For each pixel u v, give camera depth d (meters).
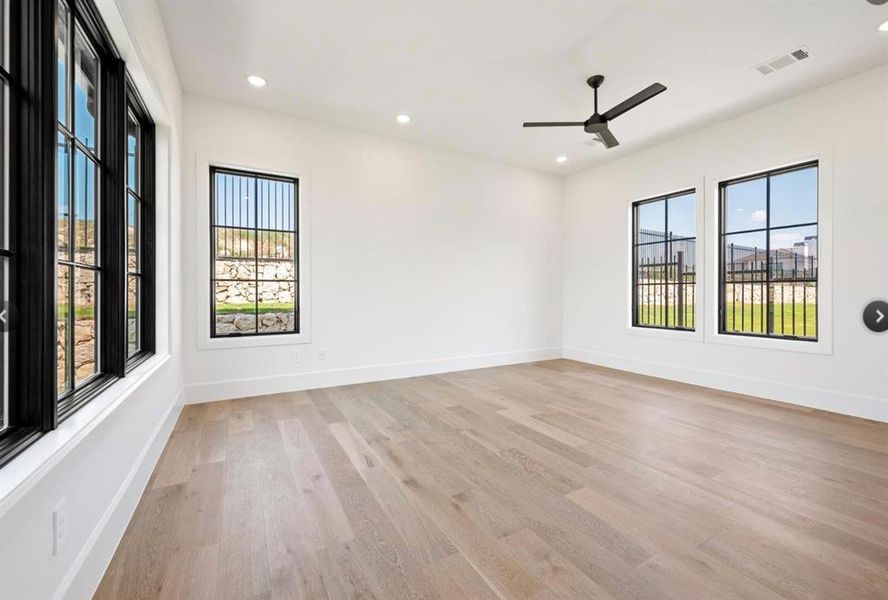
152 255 2.75
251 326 3.91
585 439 2.78
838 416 3.27
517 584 1.40
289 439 2.76
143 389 2.07
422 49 2.95
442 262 5.00
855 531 1.71
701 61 3.07
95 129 1.93
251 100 3.70
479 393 4.01
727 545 1.62
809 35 2.75
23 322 1.20
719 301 4.24
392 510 1.88
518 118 4.10
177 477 2.20
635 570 1.47
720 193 4.23
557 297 6.06
